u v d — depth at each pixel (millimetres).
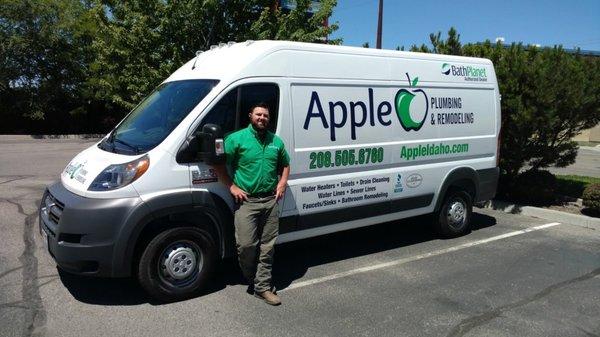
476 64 7012
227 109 4750
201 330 4090
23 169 11961
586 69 8750
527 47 9188
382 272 5547
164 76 11461
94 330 4043
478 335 4121
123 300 4617
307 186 5273
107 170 4352
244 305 4586
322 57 5363
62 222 4250
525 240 6930
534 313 4559
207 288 4945
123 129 5125
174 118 4680
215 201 4652
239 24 12758
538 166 9383
